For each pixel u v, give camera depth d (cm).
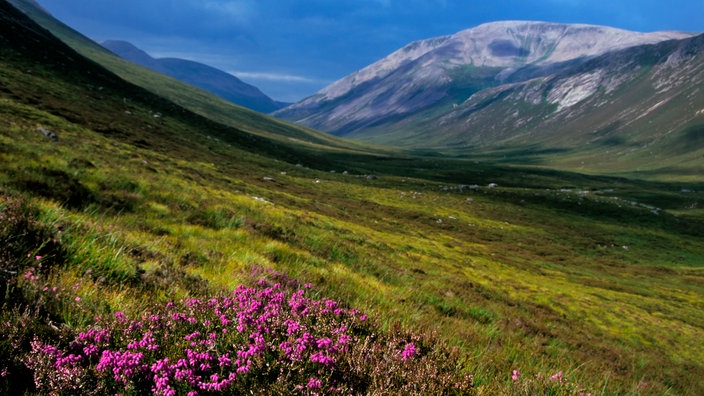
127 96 12481
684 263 8169
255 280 757
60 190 1252
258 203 3550
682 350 3003
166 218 1421
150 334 360
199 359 335
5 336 317
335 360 364
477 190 13675
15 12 13925
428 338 516
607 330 3056
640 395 794
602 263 7362
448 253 4956
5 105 5084
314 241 1880
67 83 9800
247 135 16688
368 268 1780
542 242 8306
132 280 587
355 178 13638
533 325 1895
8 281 393
